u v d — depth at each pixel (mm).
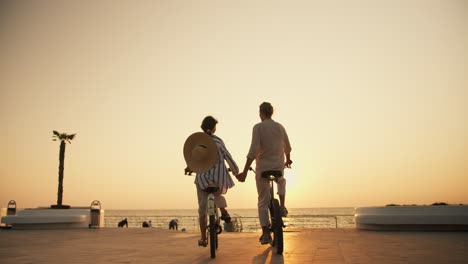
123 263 5242
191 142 5934
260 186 6152
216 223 6027
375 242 7578
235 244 7629
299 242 7727
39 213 14805
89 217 15344
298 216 17047
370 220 10891
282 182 6145
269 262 5055
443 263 4789
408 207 10805
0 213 16719
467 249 6250
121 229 13703
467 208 10266
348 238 8562
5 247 7707
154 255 6129
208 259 5512
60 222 14422
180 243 8344
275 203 5855
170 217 25391
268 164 6031
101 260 5586
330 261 5062
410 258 5254
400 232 10203
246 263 5023
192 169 5848
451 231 10273
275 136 6066
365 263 4844
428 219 10359
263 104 6309
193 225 24047
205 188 5809
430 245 6898
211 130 6227
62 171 28219
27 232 12312
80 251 6863
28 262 5430
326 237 8891
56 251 6898
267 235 6176
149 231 12539
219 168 5863
